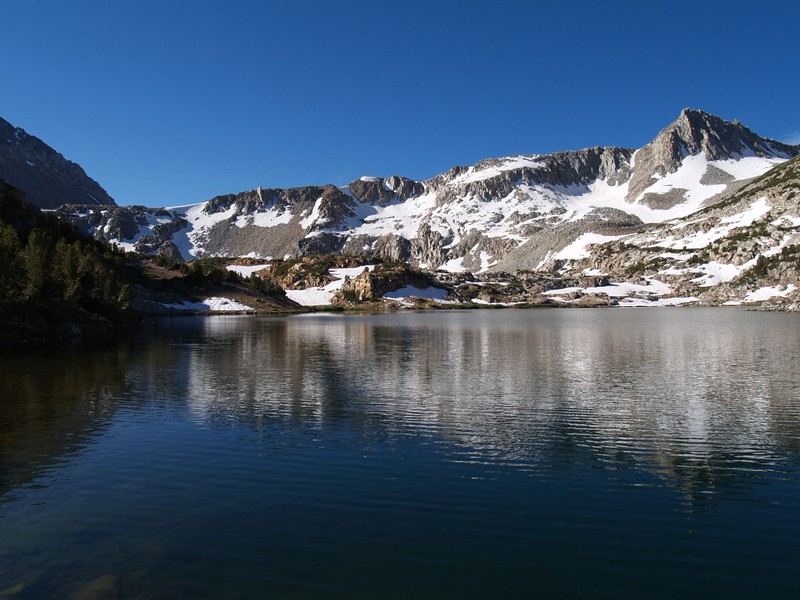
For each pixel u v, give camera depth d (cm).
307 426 3028
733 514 1852
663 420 3156
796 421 3116
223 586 1371
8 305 8081
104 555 1530
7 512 1836
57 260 10094
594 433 2880
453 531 1714
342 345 7844
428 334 10119
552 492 2048
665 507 1911
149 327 12381
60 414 3291
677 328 11244
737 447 2627
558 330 11044
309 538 1656
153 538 1645
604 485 2125
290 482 2144
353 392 4047
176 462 2391
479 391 4088
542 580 1428
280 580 1408
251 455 2489
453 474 2244
